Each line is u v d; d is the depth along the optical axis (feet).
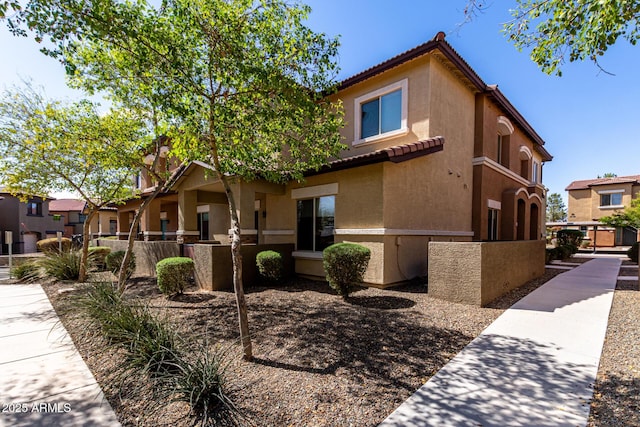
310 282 35.22
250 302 26.55
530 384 12.98
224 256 32.35
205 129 17.53
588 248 99.30
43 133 28.25
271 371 14.40
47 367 15.17
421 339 17.97
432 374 14.05
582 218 113.39
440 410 11.31
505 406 11.48
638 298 26.03
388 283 30.60
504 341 17.49
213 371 12.18
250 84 16.12
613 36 14.10
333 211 35.29
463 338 18.11
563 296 27.25
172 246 39.17
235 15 15.12
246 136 18.04
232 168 20.57
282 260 37.01
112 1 13.08
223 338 18.56
